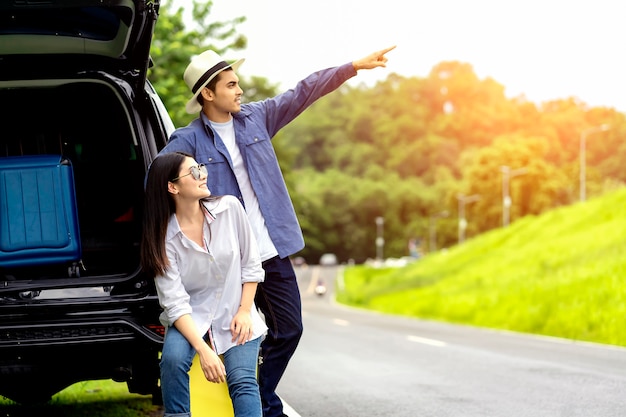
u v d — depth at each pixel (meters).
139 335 6.19
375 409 9.59
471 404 9.88
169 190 5.29
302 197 83.00
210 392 5.52
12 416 8.41
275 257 6.22
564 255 47.12
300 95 6.49
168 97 18.38
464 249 77.81
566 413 9.16
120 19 6.31
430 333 24.16
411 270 81.19
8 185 6.42
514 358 15.47
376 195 199.62
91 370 6.27
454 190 176.88
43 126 7.27
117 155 7.33
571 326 25.23
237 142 6.19
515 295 35.88
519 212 161.38
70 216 6.49
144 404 9.16
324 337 22.00
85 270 6.70
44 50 6.66
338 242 194.38
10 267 6.41
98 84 6.75
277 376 6.37
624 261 34.75
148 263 5.29
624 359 15.22
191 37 19.61
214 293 5.42
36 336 6.11
